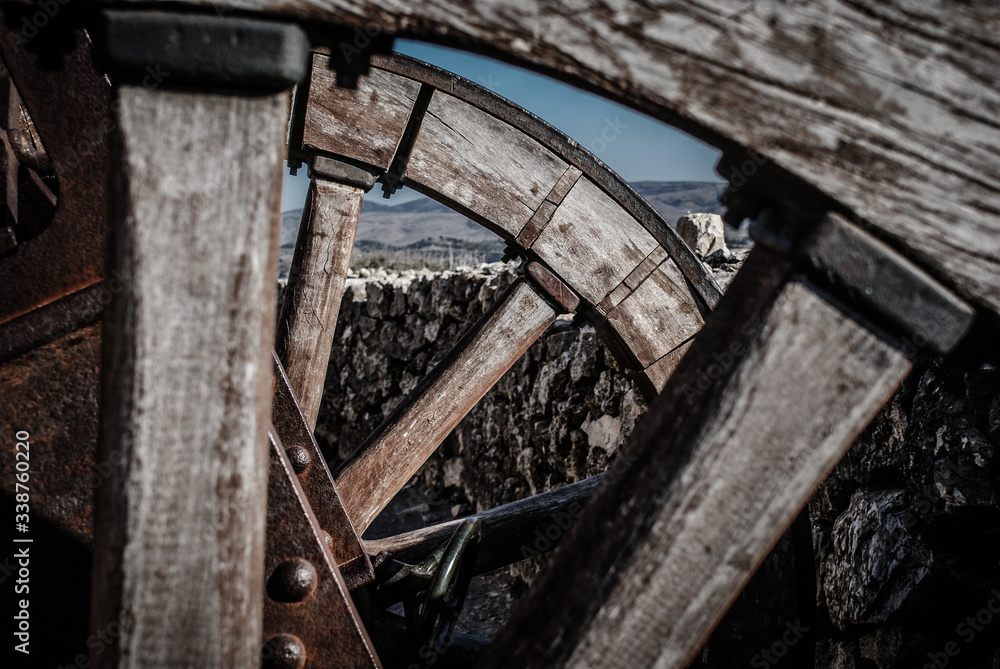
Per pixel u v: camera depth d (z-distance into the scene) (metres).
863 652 1.78
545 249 1.95
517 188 1.93
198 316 0.66
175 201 0.65
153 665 0.67
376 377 5.78
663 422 0.75
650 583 0.71
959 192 0.68
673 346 1.97
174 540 0.67
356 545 1.45
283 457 1.05
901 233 0.68
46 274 0.96
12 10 0.71
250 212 0.66
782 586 1.61
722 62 0.67
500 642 0.77
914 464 1.67
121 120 0.65
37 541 0.96
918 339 0.70
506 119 1.91
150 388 0.66
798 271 0.72
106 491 0.67
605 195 1.94
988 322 0.73
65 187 0.95
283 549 1.03
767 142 0.68
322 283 1.95
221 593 0.67
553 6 0.66
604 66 0.67
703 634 0.72
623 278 1.95
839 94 0.67
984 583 1.51
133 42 0.64
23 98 0.92
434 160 1.91
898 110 0.67
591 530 0.75
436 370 1.99
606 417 3.36
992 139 0.67
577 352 3.62
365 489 1.90
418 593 1.57
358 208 1.95
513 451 4.25
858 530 1.84
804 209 0.74
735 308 0.77
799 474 0.71
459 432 4.91
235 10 0.64
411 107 1.89
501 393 4.41
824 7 0.66
